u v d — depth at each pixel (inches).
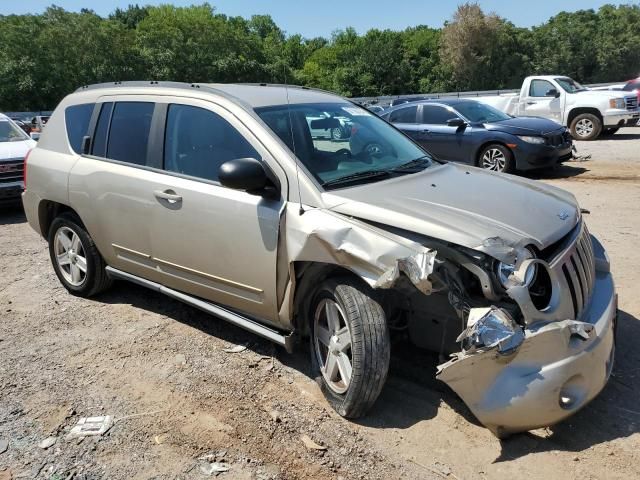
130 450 121.3
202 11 2603.3
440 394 138.5
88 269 197.9
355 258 119.0
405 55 2645.2
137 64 1982.0
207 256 152.9
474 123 433.4
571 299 115.6
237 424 129.6
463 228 115.0
